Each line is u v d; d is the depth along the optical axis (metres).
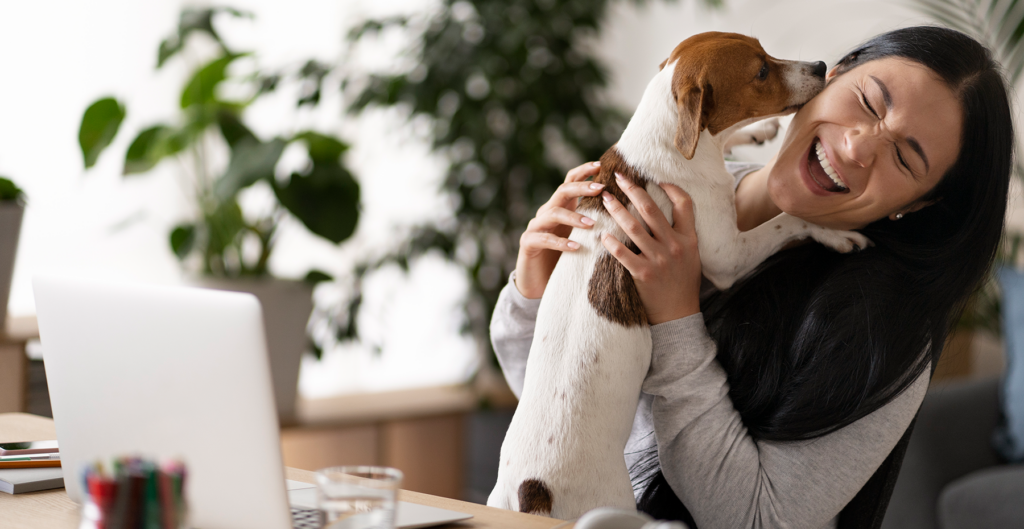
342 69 3.40
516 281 1.46
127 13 3.19
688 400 1.22
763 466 1.21
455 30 3.19
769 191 1.31
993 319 2.89
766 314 1.28
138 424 0.85
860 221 1.28
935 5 2.83
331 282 2.97
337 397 3.58
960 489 2.19
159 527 0.62
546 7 3.34
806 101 1.30
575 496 1.15
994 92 1.23
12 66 2.95
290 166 3.57
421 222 3.64
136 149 2.79
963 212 1.26
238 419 0.80
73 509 0.97
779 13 3.62
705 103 1.28
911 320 1.21
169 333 0.82
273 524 0.81
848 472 1.19
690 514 1.28
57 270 3.08
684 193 1.25
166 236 3.14
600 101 3.98
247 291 2.71
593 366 1.19
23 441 1.28
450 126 3.28
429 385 4.00
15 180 2.97
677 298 1.22
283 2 3.59
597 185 1.31
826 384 1.18
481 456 3.53
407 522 0.91
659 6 4.13
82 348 0.88
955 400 2.40
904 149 1.19
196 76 2.79
